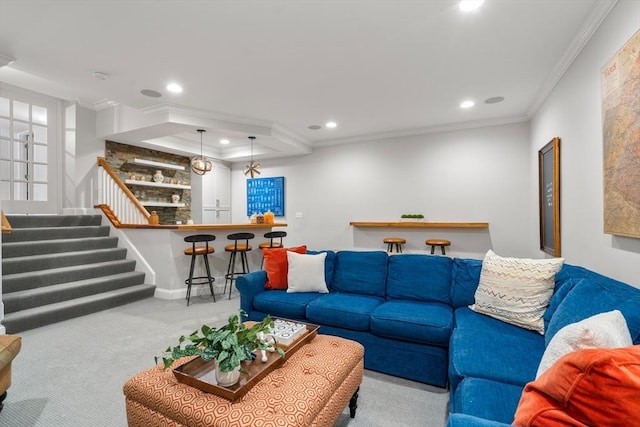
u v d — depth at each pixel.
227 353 1.27
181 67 2.97
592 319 1.05
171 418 1.23
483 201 4.72
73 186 4.73
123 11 2.14
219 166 6.82
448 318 2.16
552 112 3.23
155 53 2.71
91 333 2.94
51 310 3.19
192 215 6.48
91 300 3.55
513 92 3.57
